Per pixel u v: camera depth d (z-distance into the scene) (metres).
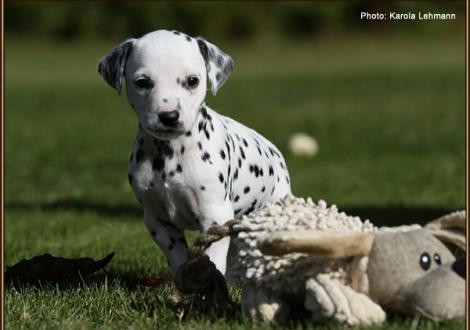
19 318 6.71
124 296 7.15
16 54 58.34
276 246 5.62
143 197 7.36
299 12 61.75
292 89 37.44
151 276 8.53
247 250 6.16
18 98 36.59
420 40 61.06
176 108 6.66
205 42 7.15
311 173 17.45
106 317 6.67
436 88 35.75
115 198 15.63
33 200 15.76
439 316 5.61
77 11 62.69
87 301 7.07
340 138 22.94
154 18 60.94
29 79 45.34
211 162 7.17
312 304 5.74
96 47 60.94
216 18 60.94
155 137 7.10
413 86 36.91
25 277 8.10
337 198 14.36
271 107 31.19
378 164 18.38
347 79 40.88
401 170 17.44
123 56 7.07
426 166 17.75
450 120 26.05
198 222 7.29
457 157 18.86
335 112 29.30
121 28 62.53
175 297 6.50
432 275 5.68
